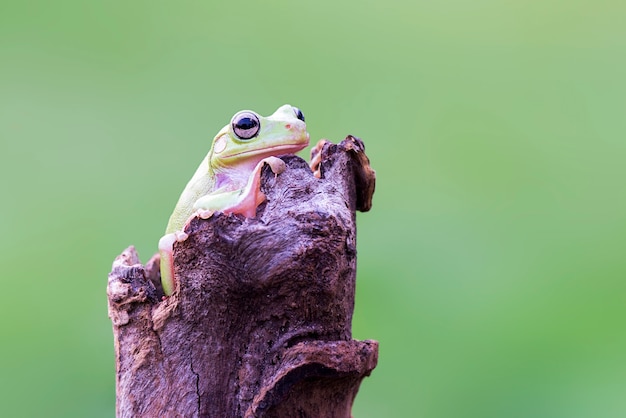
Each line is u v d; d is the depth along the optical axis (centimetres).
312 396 139
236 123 143
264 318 139
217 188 143
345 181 140
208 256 138
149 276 142
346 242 139
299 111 145
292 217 138
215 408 139
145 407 139
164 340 139
